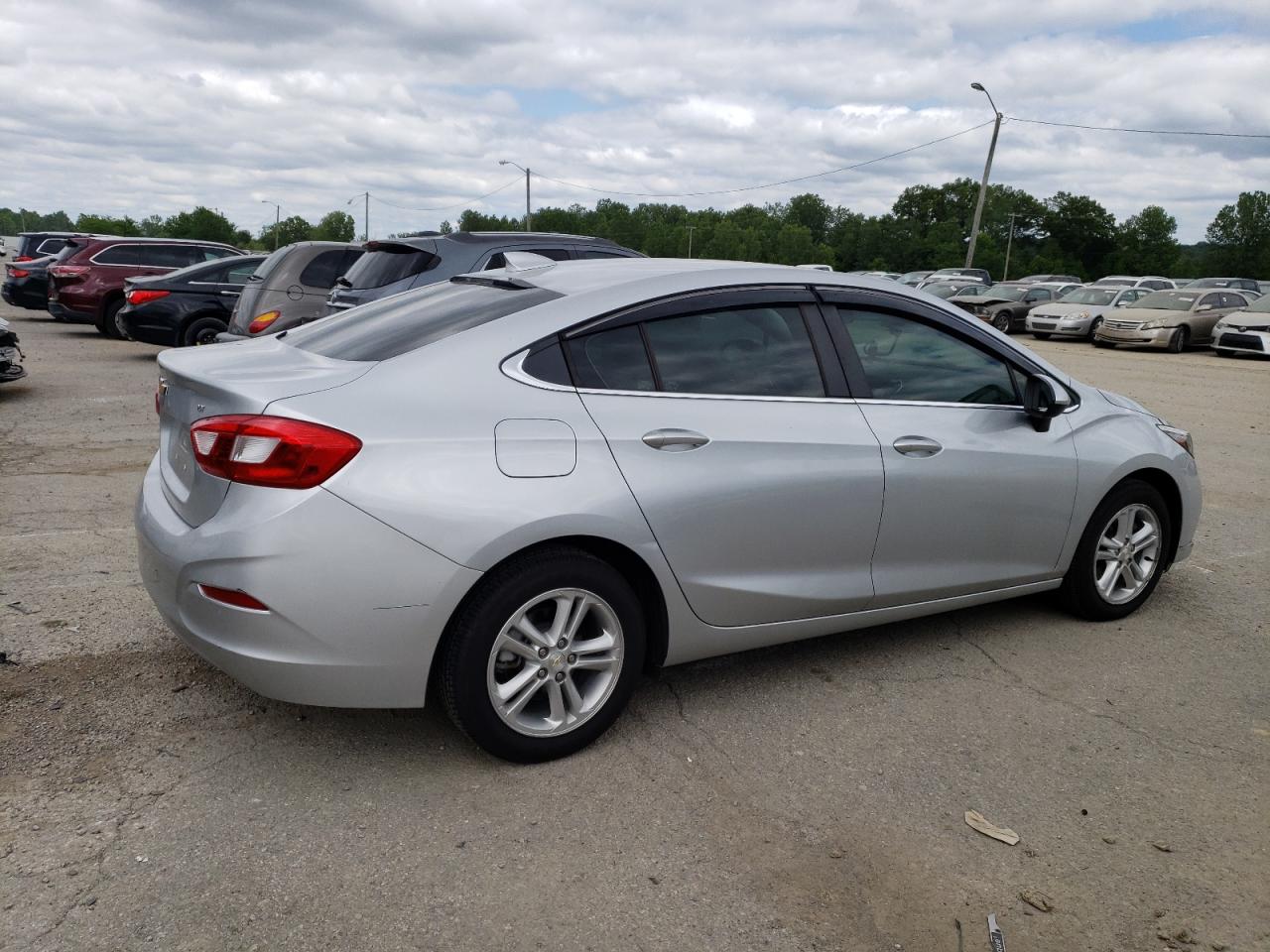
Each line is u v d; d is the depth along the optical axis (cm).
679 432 329
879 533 377
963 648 431
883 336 389
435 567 288
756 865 272
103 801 288
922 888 265
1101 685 397
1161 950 245
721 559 341
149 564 315
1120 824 299
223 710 346
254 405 285
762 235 13662
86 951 229
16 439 816
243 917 242
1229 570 554
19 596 448
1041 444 419
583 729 325
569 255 923
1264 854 286
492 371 311
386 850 271
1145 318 2188
